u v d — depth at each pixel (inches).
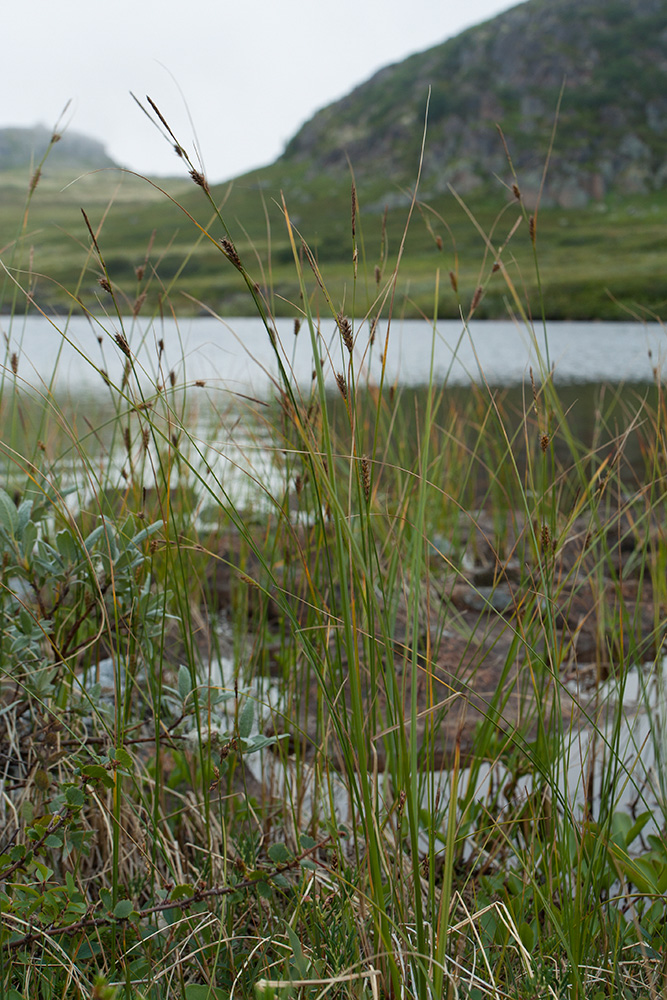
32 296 66.4
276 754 86.0
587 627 120.0
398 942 51.4
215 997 49.4
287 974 47.4
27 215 76.8
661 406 94.4
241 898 55.0
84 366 363.3
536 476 153.7
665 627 91.7
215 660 108.2
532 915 62.1
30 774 63.6
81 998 48.8
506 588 141.0
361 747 45.4
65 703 70.6
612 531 152.2
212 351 402.0
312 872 59.0
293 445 73.2
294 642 78.0
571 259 1562.5
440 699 99.4
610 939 58.3
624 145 2866.6
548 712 91.0
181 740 64.6
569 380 401.1
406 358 521.0
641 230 2062.0
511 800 77.5
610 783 62.8
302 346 447.8
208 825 58.9
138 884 58.9
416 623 44.4
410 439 158.6
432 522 158.6
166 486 63.0
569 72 3344.0
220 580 136.9
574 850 62.4
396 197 2480.3
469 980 51.7
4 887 57.6
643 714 95.7
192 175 45.6
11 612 70.2
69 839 52.3
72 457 93.4
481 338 711.7
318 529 64.3
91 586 66.6
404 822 63.6
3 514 64.6
